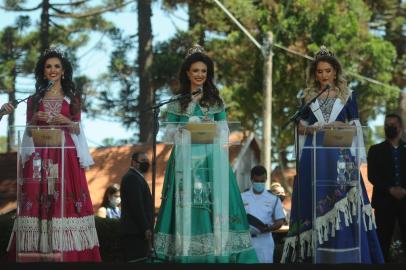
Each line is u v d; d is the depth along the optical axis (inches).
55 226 374.9
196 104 392.2
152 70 1237.7
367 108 1201.4
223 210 372.8
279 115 1163.9
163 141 377.4
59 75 398.3
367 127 376.8
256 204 465.1
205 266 350.3
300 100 398.0
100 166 1080.2
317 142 375.6
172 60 1219.2
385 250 460.1
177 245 370.3
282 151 1179.9
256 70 1170.6
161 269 350.0
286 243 384.8
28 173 378.9
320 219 373.4
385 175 459.5
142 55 1257.4
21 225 377.7
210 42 1220.5
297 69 1152.2
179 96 390.3
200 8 1232.2
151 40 1263.5
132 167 458.9
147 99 1250.0
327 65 392.5
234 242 374.9
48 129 378.6
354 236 374.0
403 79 1310.3
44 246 375.9
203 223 370.6
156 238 374.9
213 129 374.0
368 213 380.5
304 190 383.9
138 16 1268.5
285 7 1160.2
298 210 374.3
